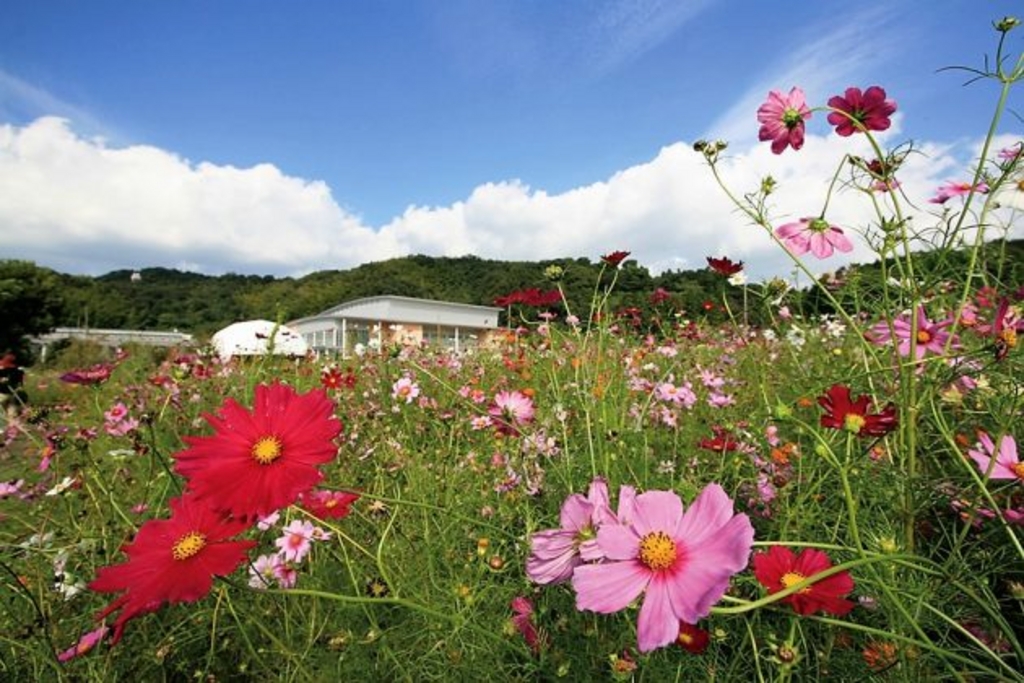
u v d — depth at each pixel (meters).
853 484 1.51
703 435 2.43
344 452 2.57
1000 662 0.89
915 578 1.30
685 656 1.19
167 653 1.38
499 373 4.24
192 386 4.04
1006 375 1.53
